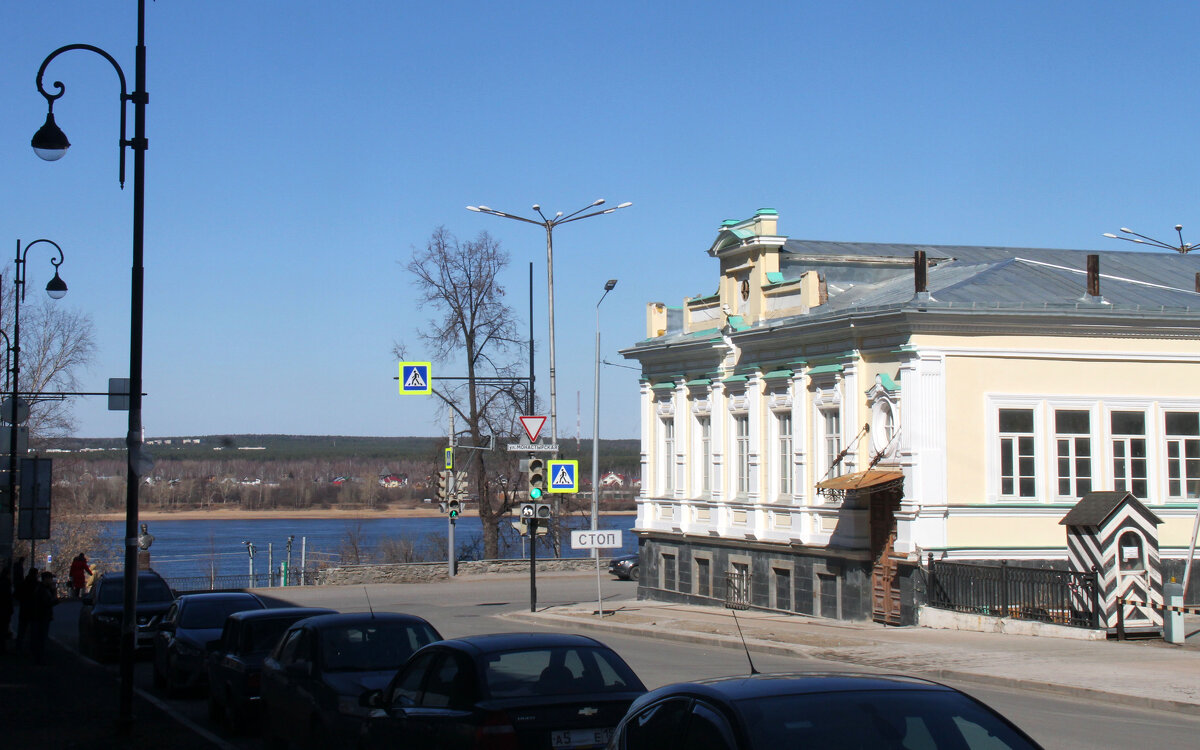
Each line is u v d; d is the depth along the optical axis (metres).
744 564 35.03
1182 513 28.98
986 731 6.19
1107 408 28.77
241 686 15.28
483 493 56.38
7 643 30.06
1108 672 18.72
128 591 15.37
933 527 27.47
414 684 10.68
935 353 27.69
